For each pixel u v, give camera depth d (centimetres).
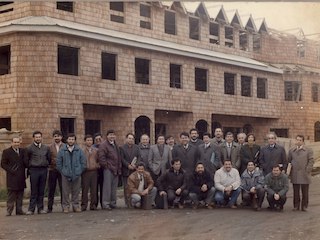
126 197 1220
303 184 1146
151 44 2091
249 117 2639
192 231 898
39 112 1748
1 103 1805
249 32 2631
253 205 1161
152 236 853
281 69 2606
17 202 1117
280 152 1168
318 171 1819
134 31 2141
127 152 1218
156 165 1216
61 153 1122
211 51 2442
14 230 915
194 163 1199
